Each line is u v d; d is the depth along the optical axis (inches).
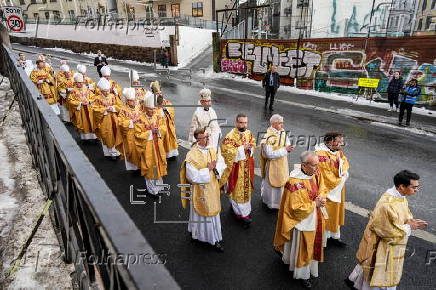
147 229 187.2
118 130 265.1
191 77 802.8
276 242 151.0
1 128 258.5
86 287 79.2
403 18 721.0
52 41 1482.5
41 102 118.0
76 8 1530.5
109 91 286.2
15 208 140.7
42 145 123.0
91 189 50.9
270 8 968.9
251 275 151.2
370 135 363.9
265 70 729.6
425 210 206.8
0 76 516.4
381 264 123.4
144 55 1060.5
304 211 133.3
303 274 142.5
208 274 151.8
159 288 32.3
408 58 503.8
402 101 401.7
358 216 198.7
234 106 496.4
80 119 322.3
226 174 178.5
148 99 212.7
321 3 799.7
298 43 647.1
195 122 242.2
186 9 1362.0
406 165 280.1
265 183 206.4
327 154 162.2
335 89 607.2
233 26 1012.5
